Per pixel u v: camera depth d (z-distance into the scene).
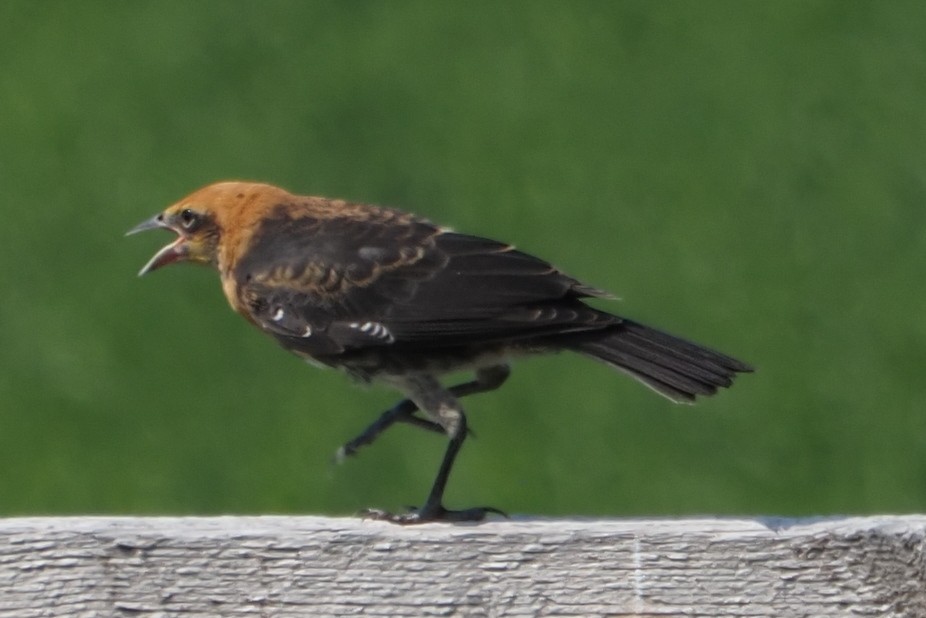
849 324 14.80
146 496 13.01
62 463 13.48
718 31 19.70
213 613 5.22
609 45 19.66
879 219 16.20
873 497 12.78
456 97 18.69
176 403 14.29
